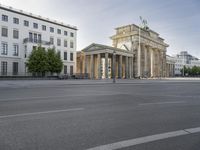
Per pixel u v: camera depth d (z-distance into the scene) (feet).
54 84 77.92
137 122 18.40
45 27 181.47
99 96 38.78
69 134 14.55
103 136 14.21
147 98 36.70
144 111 23.81
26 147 11.98
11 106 26.18
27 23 167.63
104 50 188.03
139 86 73.15
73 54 207.00
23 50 163.43
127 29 243.19
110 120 19.03
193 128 16.56
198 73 440.45
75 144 12.57
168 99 35.63
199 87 70.13
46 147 12.01
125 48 238.48
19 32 161.58
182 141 13.38
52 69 158.51
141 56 236.84
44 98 34.88
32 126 16.52
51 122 17.88
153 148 12.09
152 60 273.54
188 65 525.34
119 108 25.62
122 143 12.85
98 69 197.57
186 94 45.06
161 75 286.66
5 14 153.07
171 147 12.29
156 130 15.88
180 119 19.80
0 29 150.00
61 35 195.21
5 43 152.97
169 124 17.81
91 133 14.87
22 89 55.42
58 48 192.13
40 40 171.42
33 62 150.41
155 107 26.78
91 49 204.13
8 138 13.52
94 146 12.26
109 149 11.85
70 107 25.82
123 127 16.65
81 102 30.42
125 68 214.69
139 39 224.74
